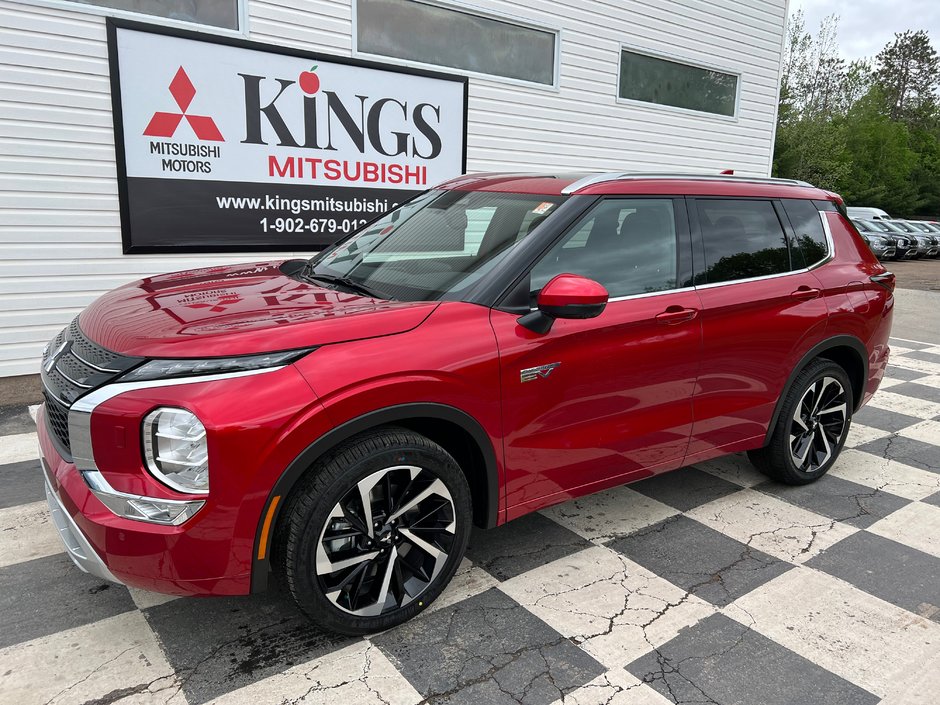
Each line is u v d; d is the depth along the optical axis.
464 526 2.69
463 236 3.12
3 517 3.38
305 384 2.21
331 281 3.11
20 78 5.08
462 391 2.51
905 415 5.70
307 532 2.28
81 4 5.20
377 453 2.37
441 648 2.51
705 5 9.69
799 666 2.50
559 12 8.09
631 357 3.00
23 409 5.16
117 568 2.14
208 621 2.62
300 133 6.42
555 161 8.53
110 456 2.13
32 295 5.40
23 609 2.65
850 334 3.99
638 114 9.27
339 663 2.41
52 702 2.18
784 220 3.82
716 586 2.99
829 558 3.28
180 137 5.80
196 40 5.72
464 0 7.27
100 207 5.55
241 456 2.10
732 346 3.39
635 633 2.64
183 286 3.05
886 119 53.12
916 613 2.86
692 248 3.34
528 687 2.33
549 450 2.86
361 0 6.59
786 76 38.19
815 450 4.14
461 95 7.43
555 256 2.88
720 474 4.30
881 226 27.80
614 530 3.49
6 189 5.16
